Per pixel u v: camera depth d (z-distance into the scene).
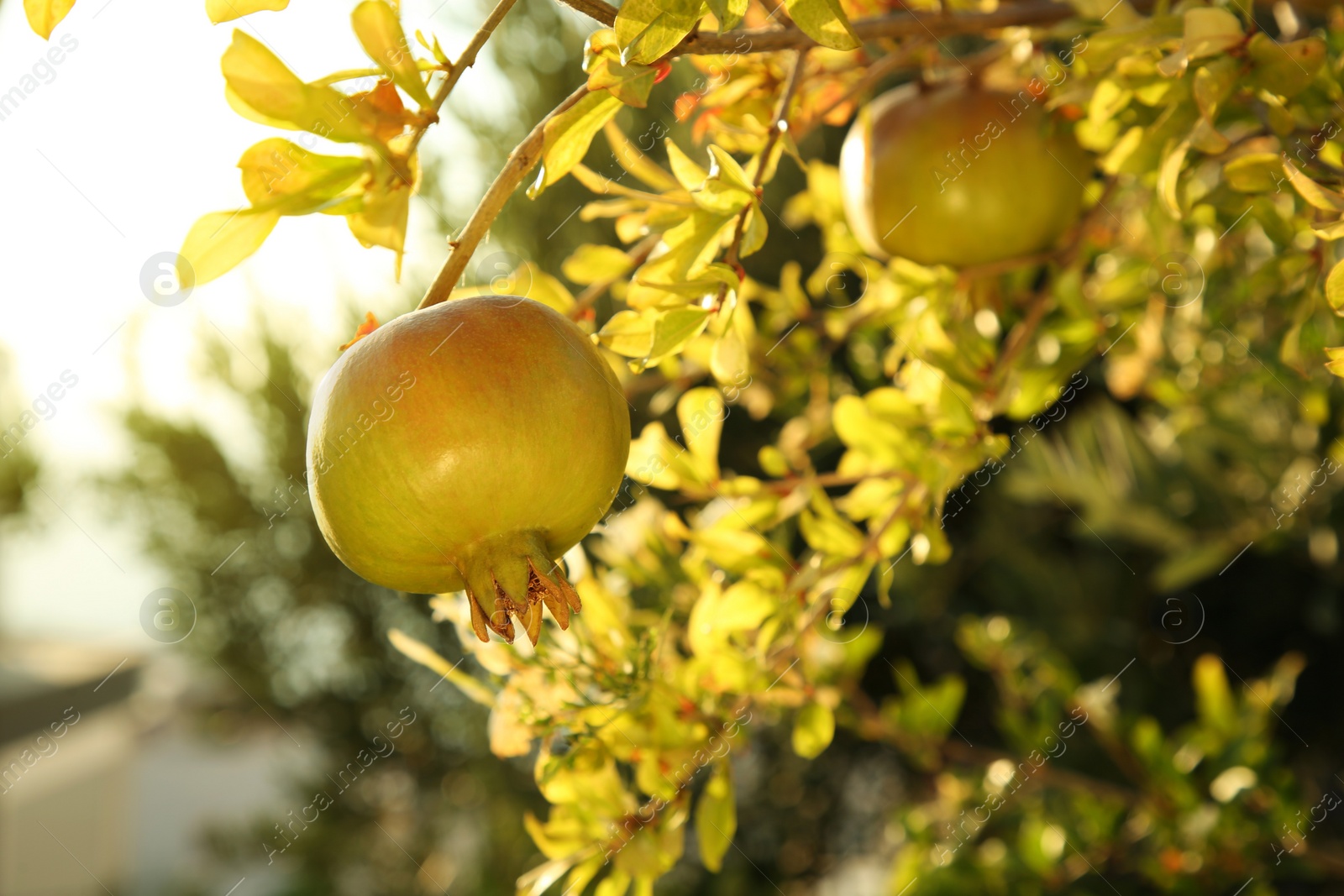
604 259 0.87
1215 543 1.60
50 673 3.10
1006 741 2.35
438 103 0.70
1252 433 1.57
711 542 0.86
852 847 2.56
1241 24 0.80
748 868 2.38
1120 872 1.63
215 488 2.54
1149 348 1.39
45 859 3.79
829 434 1.37
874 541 0.87
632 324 0.76
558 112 0.71
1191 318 1.20
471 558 0.68
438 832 2.60
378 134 0.71
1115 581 2.16
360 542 0.68
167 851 4.31
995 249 0.87
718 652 0.85
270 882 3.10
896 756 2.43
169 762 5.00
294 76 0.69
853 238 1.19
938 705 1.41
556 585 0.68
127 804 4.39
